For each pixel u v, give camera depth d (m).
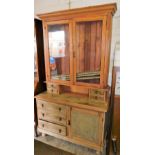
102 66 1.65
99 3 1.86
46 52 1.93
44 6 2.21
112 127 1.98
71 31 1.71
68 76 1.88
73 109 1.77
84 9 1.55
